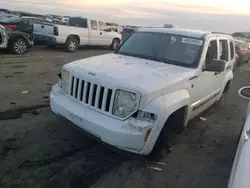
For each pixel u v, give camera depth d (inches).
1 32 425.7
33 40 516.7
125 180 123.3
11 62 380.2
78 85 135.1
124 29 666.2
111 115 121.4
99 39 624.4
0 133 153.4
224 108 259.4
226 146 171.6
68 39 547.5
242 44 624.1
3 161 127.2
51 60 429.7
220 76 206.4
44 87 264.7
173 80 135.4
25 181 114.3
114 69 137.6
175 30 188.1
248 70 562.6
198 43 172.6
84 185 116.5
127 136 114.1
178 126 151.6
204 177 133.2
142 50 180.2
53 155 137.3
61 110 137.7
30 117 181.6
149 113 117.1
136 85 118.1
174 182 126.1
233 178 69.9
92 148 148.8
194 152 158.2
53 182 115.9
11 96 224.1
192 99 157.2
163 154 143.6
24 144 144.6
